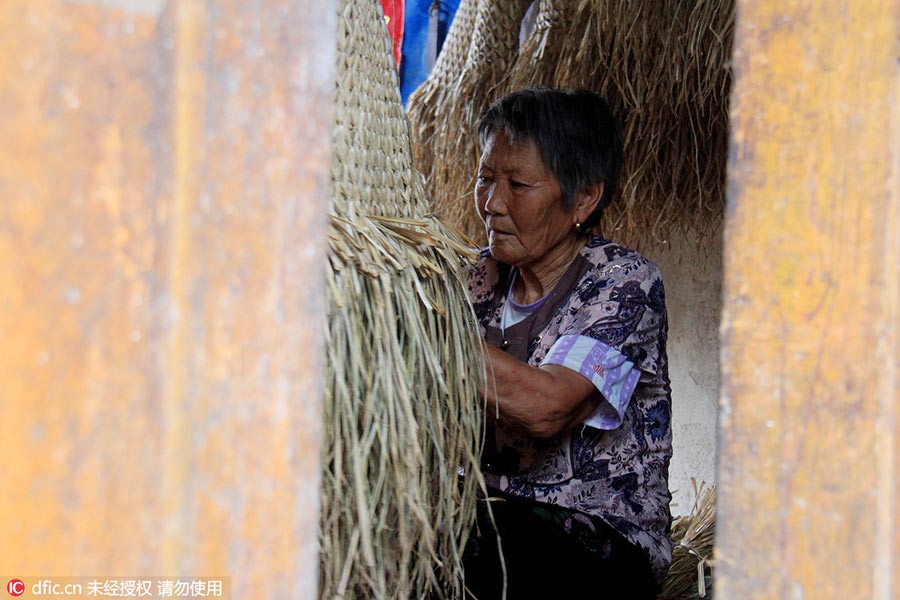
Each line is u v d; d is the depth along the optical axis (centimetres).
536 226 162
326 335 86
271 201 53
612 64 220
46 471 46
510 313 173
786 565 65
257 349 53
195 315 50
